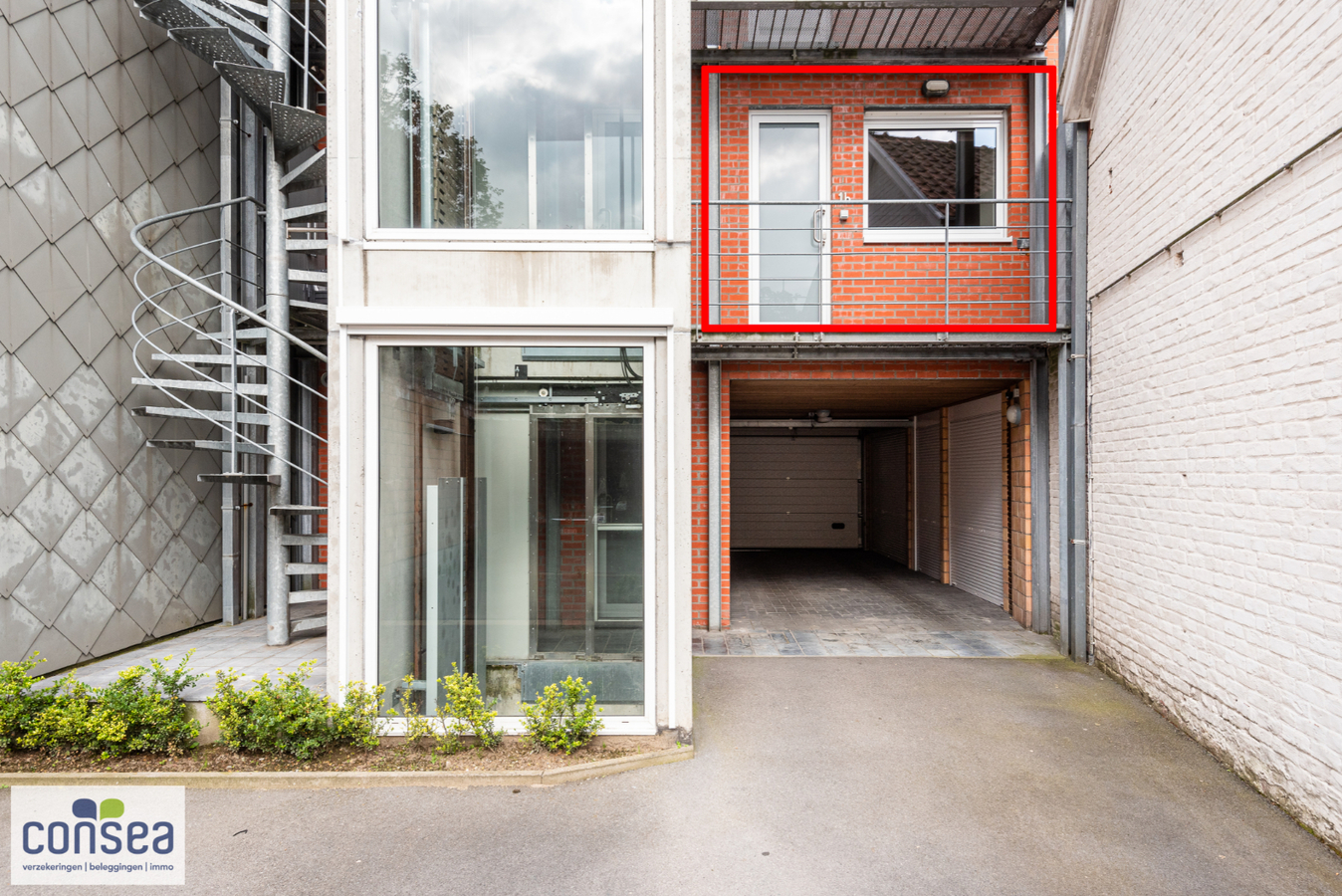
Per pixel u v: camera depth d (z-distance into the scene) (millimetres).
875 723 4395
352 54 4051
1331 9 3127
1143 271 4793
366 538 4020
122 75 5625
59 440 5023
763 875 2834
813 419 11156
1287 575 3363
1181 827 3193
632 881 2797
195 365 6320
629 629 4133
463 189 4164
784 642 6266
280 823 3211
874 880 2803
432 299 4039
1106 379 5336
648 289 4055
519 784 3561
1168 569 4457
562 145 4164
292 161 6797
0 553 4594
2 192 4660
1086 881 2795
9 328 4684
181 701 4043
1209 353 4047
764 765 3807
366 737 3826
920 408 9695
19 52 4793
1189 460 4242
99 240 5391
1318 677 3148
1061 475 5875
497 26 4188
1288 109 3404
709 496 6652
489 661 4199
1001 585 7664
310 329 6883
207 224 6512
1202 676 4062
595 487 4145
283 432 5754
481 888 2754
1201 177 4121
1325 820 3072
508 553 4164
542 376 4148
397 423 4137
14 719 3756
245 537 6793
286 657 5270
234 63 5340
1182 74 4316
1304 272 3301
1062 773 3727
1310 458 3236
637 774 3695
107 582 5367
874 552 12625
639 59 4152
